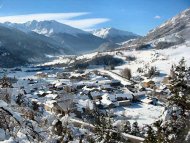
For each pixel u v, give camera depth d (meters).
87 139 14.91
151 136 13.91
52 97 83.94
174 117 12.07
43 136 8.58
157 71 193.62
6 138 7.55
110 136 17.86
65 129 10.37
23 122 8.14
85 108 65.00
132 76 194.38
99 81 157.25
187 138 10.95
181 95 12.34
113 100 110.69
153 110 102.12
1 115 7.88
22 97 10.21
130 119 85.75
